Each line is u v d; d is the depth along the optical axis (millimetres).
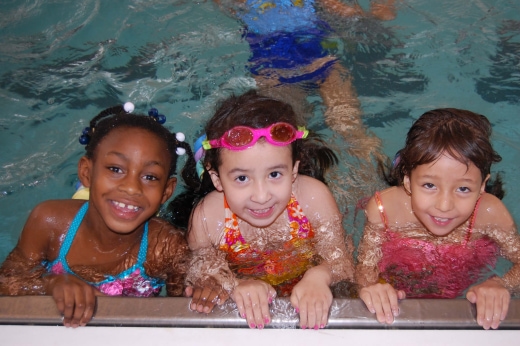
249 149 1822
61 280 1694
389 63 2920
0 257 2148
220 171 1929
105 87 2857
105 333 1447
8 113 2738
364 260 2068
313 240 2088
